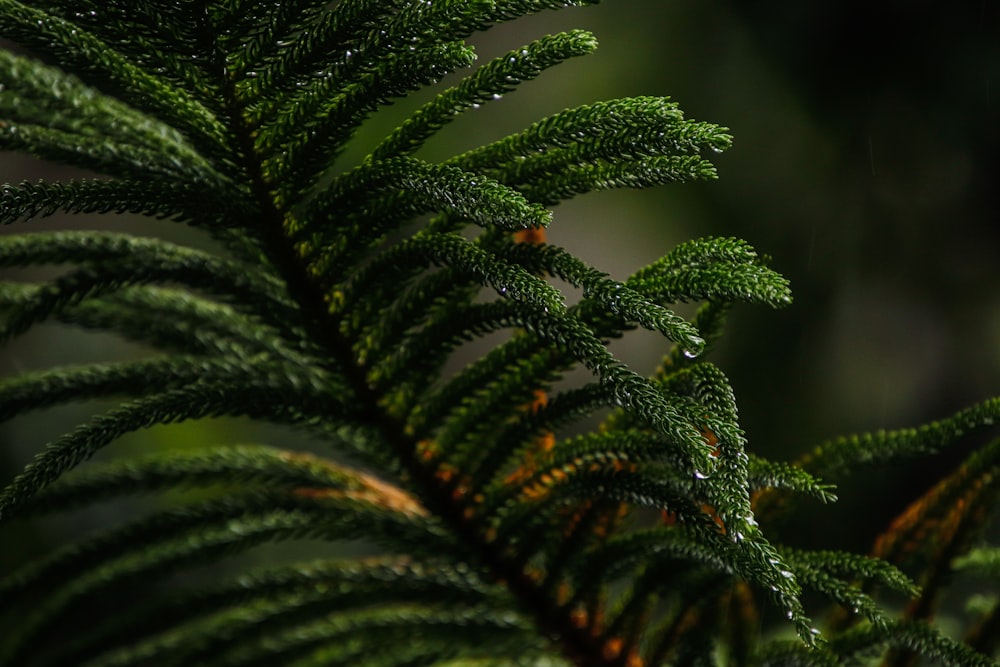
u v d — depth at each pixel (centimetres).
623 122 106
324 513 115
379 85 107
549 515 113
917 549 114
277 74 107
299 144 108
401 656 116
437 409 112
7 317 111
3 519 107
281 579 116
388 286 110
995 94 223
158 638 118
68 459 107
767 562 104
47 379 111
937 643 109
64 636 127
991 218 233
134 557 117
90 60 106
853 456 112
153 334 115
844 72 239
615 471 110
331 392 112
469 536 113
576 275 106
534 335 110
